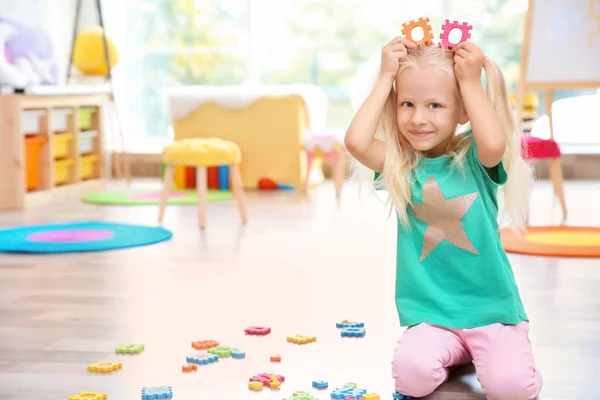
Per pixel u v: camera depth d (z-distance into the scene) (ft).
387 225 13.94
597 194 17.69
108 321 8.06
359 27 23.40
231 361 6.78
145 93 23.44
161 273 10.26
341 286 9.49
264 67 23.47
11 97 16.22
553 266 10.51
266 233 13.17
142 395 5.90
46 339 7.45
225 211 15.70
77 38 21.22
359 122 5.99
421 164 6.14
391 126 6.20
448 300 6.02
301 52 23.29
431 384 5.78
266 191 19.03
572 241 12.04
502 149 5.75
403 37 6.05
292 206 16.40
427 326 6.05
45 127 17.56
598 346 7.11
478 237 5.97
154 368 6.61
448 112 5.88
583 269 10.32
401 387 5.82
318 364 6.68
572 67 15.60
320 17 23.50
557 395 5.92
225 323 7.95
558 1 15.65
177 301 8.83
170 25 23.24
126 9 23.24
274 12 23.59
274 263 10.83
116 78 23.13
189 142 14.15
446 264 6.07
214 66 23.22
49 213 15.79
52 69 19.58
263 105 19.17
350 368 6.57
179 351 7.06
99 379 6.35
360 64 23.15
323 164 21.68
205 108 19.47
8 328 7.83
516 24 22.07
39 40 19.19
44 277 10.12
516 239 12.20
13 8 18.76
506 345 5.76
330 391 6.04
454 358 6.01
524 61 15.83
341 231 13.35
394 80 6.11
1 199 16.44
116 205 16.83
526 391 5.54
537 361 6.70
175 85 23.38
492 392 5.62
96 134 20.01
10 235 13.05
